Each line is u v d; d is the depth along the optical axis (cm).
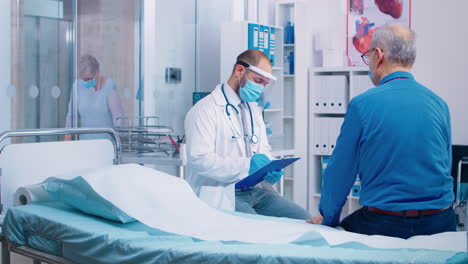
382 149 178
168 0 427
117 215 203
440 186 179
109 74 388
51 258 201
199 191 301
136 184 213
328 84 476
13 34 334
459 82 451
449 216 182
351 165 187
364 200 184
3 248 224
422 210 177
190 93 452
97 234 185
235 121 300
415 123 177
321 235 169
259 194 297
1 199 244
